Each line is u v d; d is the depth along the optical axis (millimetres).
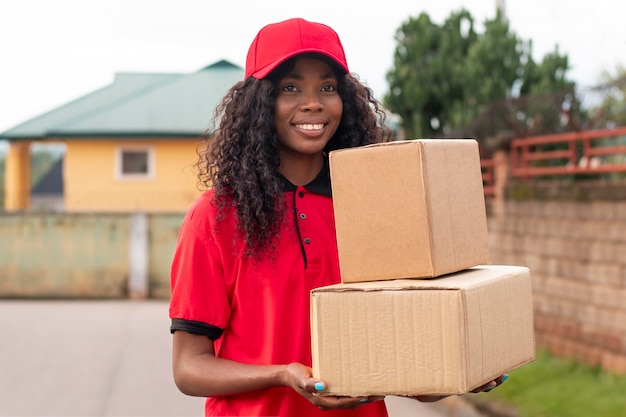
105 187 18859
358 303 1770
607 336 6551
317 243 2057
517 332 1967
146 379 8078
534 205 7805
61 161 41750
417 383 1737
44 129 20219
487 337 1804
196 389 1985
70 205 18797
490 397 6117
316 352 1804
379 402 2123
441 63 12523
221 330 2047
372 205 1874
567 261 7203
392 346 1752
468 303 1724
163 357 9367
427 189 1832
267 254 2016
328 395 1801
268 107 2094
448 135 9523
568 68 11781
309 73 2109
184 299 2012
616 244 6434
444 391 1720
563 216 7262
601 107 7133
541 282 7707
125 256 16562
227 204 2045
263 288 2018
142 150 18953
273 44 2105
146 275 16516
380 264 1869
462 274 1934
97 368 8672
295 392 2014
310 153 2125
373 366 1763
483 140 8898
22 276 16531
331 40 2133
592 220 6781
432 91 12508
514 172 8406
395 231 1856
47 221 16547
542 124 8312
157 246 16578
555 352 7383
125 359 9242
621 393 5699
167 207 18938
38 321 12719
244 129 2098
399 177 1852
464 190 1989
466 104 11656
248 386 1924
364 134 2256
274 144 2102
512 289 1950
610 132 6863
